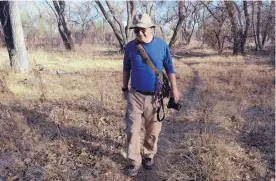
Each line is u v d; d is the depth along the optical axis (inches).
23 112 205.6
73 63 509.4
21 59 370.0
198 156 139.9
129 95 123.8
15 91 258.8
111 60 607.5
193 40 2170.3
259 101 253.3
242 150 157.1
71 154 149.9
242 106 233.8
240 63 600.7
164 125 192.7
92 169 137.0
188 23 1583.4
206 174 129.6
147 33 113.2
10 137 159.8
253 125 190.9
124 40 857.5
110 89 281.0
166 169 137.3
